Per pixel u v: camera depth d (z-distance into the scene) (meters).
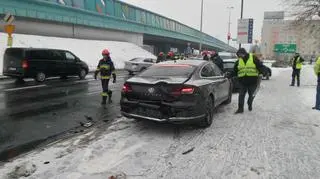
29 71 14.48
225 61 14.17
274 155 4.96
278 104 9.77
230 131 6.39
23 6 27.19
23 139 5.79
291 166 4.51
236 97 11.30
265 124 7.04
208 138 5.86
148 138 5.83
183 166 4.45
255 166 4.49
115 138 5.80
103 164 4.49
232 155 4.93
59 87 13.34
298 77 15.56
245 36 19.73
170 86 5.88
